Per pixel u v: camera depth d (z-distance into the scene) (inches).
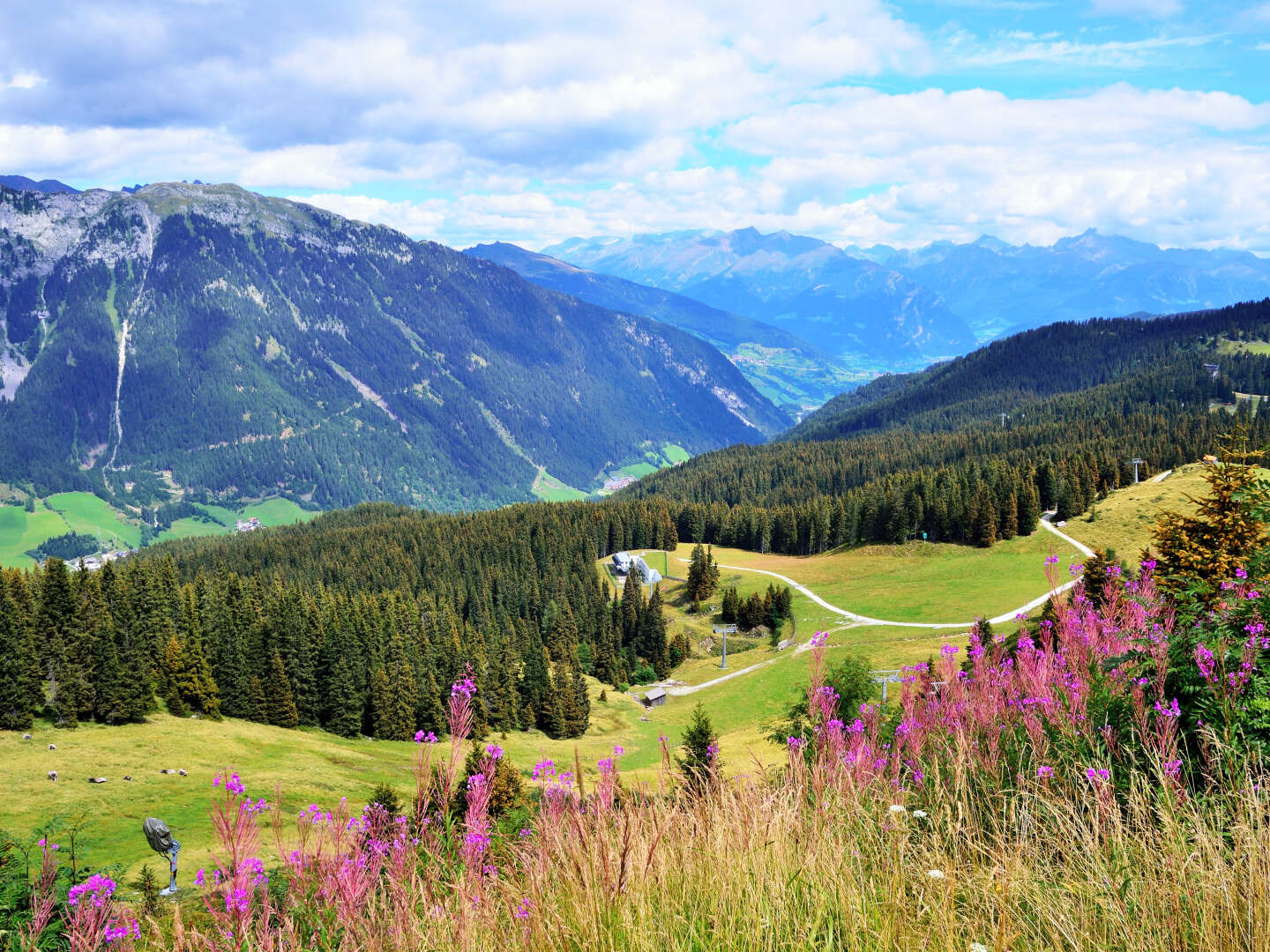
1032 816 176.1
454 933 145.5
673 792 191.2
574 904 143.5
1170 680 230.7
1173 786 170.7
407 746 3105.3
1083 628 274.5
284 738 2945.4
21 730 2506.2
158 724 2802.7
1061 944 133.0
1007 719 243.1
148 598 3614.7
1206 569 692.7
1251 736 193.5
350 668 3316.9
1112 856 152.0
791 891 150.7
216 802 144.7
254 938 135.7
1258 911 123.6
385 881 155.3
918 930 136.7
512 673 3312.0
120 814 1879.9
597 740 3051.2
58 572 2942.9
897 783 198.2
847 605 4392.2
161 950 138.5
